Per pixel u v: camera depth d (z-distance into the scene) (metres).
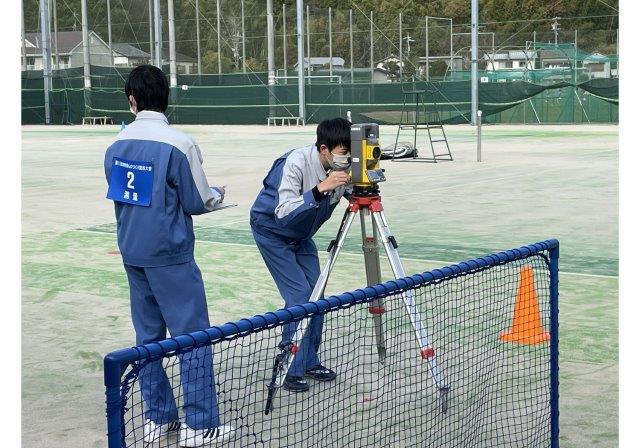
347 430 3.97
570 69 34.25
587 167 16.72
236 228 10.41
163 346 2.46
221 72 44.12
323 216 4.60
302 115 37.06
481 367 4.73
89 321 6.14
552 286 3.79
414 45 46.19
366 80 42.50
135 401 4.30
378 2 54.16
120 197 3.91
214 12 43.88
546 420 4.05
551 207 11.49
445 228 10.00
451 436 3.90
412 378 4.58
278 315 2.75
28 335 5.77
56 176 16.70
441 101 34.62
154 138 3.89
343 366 4.72
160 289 3.92
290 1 49.28
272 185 4.62
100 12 45.69
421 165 17.67
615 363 5.01
